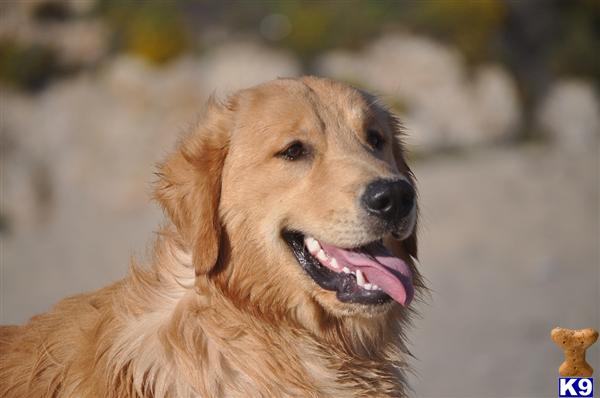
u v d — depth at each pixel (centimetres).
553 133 2191
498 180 1881
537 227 1648
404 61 2128
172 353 489
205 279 507
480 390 1008
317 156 534
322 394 516
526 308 1291
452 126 2083
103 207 1872
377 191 511
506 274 1451
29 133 1981
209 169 524
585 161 2003
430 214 1714
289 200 525
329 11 2170
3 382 509
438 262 1519
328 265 527
